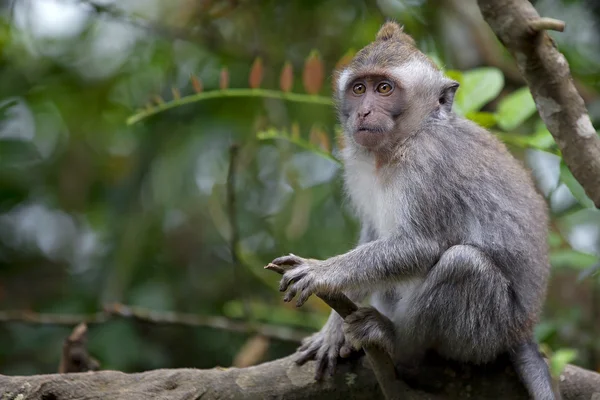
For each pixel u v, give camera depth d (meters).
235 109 15.33
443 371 9.23
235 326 12.49
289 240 14.47
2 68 16.28
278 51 15.38
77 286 15.28
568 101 7.84
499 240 9.27
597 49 15.54
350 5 15.60
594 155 7.88
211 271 15.54
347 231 14.44
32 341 14.70
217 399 8.98
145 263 15.23
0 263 16.09
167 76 15.66
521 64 7.81
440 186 9.44
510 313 9.13
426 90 9.95
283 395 9.09
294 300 13.20
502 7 7.61
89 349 13.96
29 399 8.72
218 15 14.78
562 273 13.18
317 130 11.09
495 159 9.63
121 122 16.22
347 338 8.84
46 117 17.05
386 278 9.15
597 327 12.77
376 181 10.09
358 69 10.18
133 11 15.88
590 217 12.84
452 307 8.98
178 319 12.46
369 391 9.10
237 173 14.83
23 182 15.86
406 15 15.09
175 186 15.06
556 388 8.73
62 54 16.61
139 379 9.05
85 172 16.48
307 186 14.74
